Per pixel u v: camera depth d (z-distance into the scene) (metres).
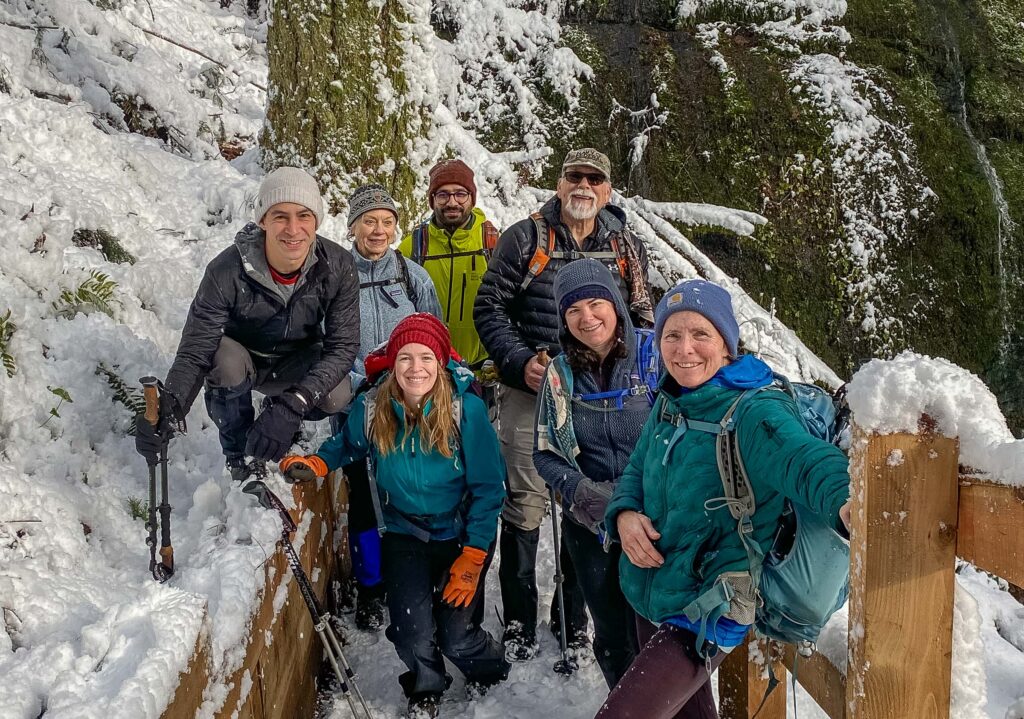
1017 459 1.59
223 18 9.09
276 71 6.12
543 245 3.95
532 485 3.85
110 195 5.40
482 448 3.35
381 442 3.26
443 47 7.98
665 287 6.85
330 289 3.19
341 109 6.05
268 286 3.06
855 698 1.86
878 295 7.33
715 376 2.33
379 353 3.42
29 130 5.46
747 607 2.23
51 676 2.03
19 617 2.44
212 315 3.02
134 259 5.09
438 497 3.36
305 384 3.14
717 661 2.38
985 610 5.11
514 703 3.56
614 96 7.84
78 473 3.40
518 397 3.91
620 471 3.11
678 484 2.33
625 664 3.18
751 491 2.19
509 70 7.95
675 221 7.32
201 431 3.96
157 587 2.23
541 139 7.65
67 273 4.26
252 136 7.39
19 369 3.59
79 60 6.62
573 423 3.12
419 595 3.37
